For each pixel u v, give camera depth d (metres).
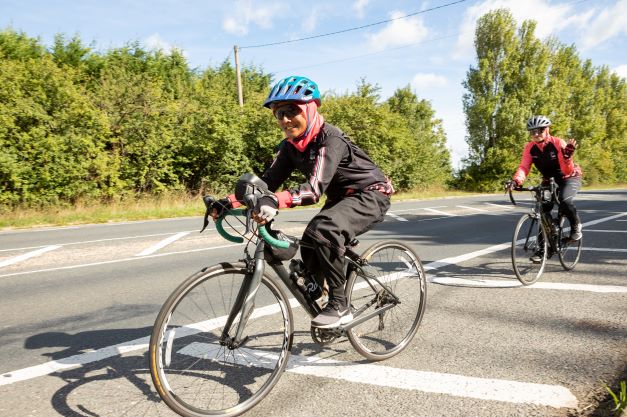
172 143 16.34
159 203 14.97
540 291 4.45
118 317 3.97
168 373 2.34
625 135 56.38
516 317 3.69
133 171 15.20
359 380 2.65
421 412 2.27
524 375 2.64
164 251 7.16
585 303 4.02
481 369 2.75
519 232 4.71
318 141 2.56
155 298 4.57
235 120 17.83
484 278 5.03
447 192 26.98
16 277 5.54
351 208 2.68
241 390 2.49
